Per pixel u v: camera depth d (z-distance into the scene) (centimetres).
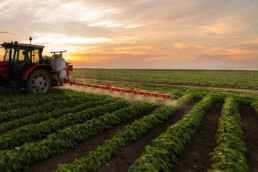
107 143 561
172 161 480
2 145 547
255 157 543
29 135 617
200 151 571
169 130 627
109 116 783
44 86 1240
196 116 799
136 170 410
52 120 730
